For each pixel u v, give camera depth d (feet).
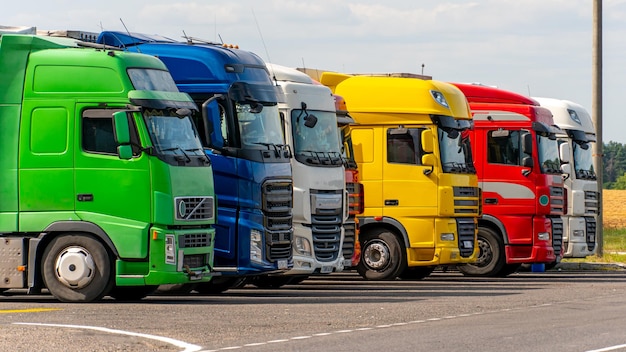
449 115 164.76
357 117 166.09
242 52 135.13
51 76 115.85
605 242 279.28
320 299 123.44
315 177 142.92
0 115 116.26
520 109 176.24
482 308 114.62
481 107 177.47
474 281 164.04
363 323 98.07
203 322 96.32
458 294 133.80
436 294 133.39
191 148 118.52
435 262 162.81
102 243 114.62
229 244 130.11
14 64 116.57
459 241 165.89
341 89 167.63
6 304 112.68
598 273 188.96
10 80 116.47
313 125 143.33
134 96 114.01
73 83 115.34
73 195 114.73
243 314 103.76
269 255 131.64
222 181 130.41
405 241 163.84
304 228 142.00
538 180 175.42
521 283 157.69
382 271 164.86
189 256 117.50
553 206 178.40
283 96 137.39
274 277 147.84
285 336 87.66
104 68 115.14
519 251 176.04
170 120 117.08
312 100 144.77
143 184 113.80
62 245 115.24
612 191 640.17
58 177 114.93
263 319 99.66
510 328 94.99
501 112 176.76
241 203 129.90
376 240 165.17
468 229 168.04
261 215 130.62
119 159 114.11
